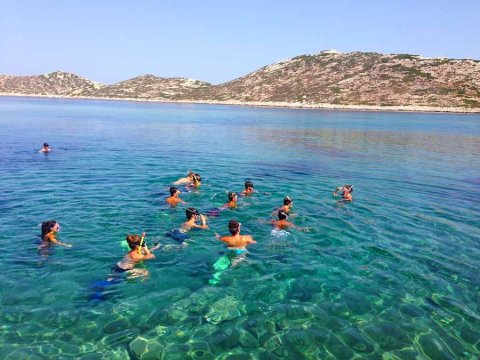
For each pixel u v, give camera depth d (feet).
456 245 34.42
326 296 24.98
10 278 25.90
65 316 21.95
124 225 36.55
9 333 20.33
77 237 33.30
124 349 19.43
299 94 440.45
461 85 362.33
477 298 25.26
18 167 63.52
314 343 20.33
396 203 48.42
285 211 41.01
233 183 56.29
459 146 111.86
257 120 209.67
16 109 262.67
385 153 95.20
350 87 416.46
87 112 254.68
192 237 33.88
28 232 33.99
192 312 22.75
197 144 102.27
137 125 160.25
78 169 63.05
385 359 19.25
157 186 52.37
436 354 19.67
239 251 31.35
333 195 50.83
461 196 53.26
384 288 26.23
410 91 371.15
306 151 94.99
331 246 33.19
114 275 26.71
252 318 22.38
